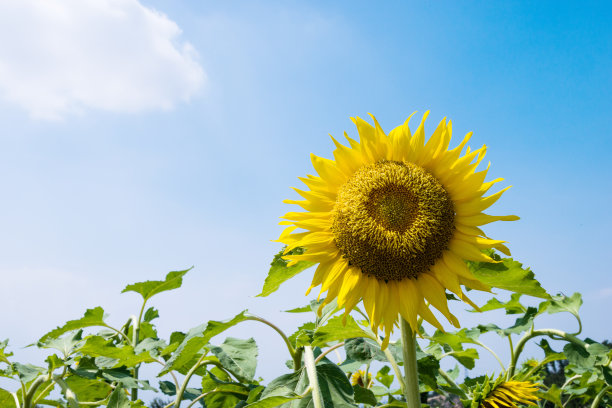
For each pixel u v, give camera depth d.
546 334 0.94
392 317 0.73
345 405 0.72
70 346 0.81
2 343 0.94
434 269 0.75
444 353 1.02
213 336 0.77
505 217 0.73
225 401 0.90
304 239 0.75
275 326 0.81
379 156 0.78
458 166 0.76
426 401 0.89
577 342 0.91
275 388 0.75
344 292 0.73
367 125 0.78
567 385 1.11
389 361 0.77
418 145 0.77
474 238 0.74
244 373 0.78
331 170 0.77
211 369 1.01
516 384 0.76
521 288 0.76
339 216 0.75
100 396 0.91
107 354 0.80
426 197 0.74
